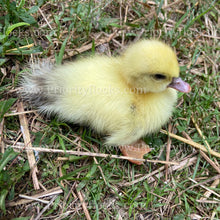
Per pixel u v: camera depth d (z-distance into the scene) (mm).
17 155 373
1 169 353
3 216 352
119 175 381
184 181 386
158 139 397
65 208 365
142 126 375
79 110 371
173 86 364
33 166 370
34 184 366
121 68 368
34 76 382
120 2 441
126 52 372
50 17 425
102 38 429
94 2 439
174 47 435
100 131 381
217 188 385
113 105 366
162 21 447
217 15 464
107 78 368
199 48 443
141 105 370
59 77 375
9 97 391
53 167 375
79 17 425
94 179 377
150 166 387
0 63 388
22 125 383
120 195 376
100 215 369
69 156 377
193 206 381
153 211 374
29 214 360
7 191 352
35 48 404
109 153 387
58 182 369
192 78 428
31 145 378
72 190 371
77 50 415
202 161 397
